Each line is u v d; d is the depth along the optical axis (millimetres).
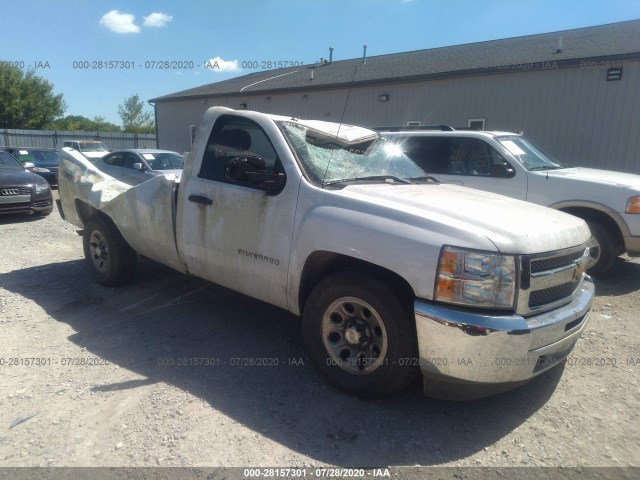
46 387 3305
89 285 5492
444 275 2787
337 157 3980
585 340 4383
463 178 7145
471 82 14352
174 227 4359
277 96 19984
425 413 3143
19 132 31281
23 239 8125
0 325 4332
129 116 56062
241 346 4031
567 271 3150
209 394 3268
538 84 13070
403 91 15953
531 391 3473
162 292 5262
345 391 3289
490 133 7250
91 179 5508
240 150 4004
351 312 3273
